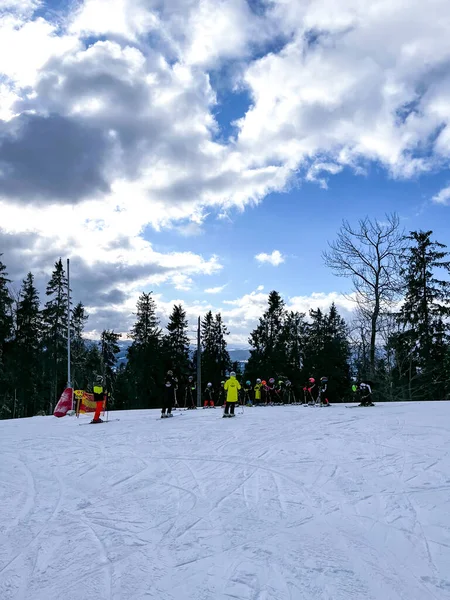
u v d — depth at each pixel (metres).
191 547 4.93
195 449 10.80
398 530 5.18
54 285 53.81
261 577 4.15
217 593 3.89
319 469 8.10
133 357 57.81
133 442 12.41
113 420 19.41
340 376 53.69
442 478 7.11
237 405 24.86
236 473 8.18
